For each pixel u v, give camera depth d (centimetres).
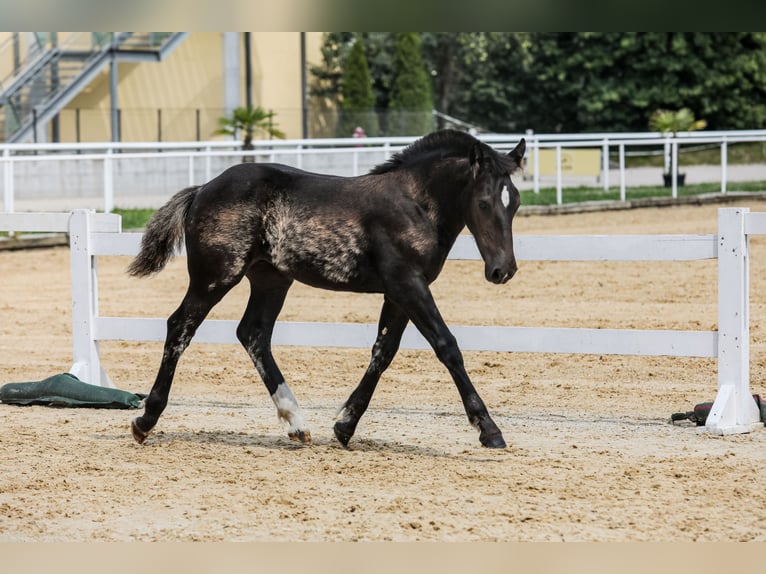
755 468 855
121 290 2091
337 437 941
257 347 976
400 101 5509
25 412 1142
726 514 729
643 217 2891
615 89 5862
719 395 1005
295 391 1237
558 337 1071
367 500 770
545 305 1833
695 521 713
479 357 1440
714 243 1016
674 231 2548
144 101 4425
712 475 832
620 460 888
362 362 1416
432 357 1445
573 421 1062
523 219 2908
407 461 893
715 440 964
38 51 3938
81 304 1210
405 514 734
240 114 3619
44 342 1609
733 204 3145
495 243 849
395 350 932
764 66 5828
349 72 5269
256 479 837
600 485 804
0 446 961
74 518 737
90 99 4322
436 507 750
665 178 3662
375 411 1123
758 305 1761
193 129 4444
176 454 929
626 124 6003
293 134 4753
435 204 895
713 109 5766
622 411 1108
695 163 4644
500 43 6262
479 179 855
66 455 926
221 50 4616
